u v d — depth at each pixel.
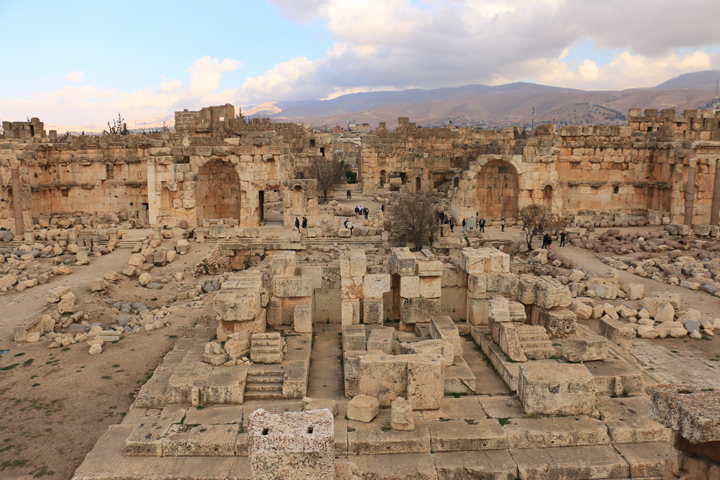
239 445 12.68
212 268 38.50
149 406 15.05
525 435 12.70
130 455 12.73
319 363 17.64
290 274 20.69
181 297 30.38
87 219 53.88
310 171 77.88
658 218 52.09
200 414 14.16
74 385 18.28
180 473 12.02
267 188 51.47
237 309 17.42
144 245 39.00
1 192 48.16
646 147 56.94
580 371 14.02
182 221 48.91
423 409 13.93
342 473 8.95
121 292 30.34
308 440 8.05
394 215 44.84
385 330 17.80
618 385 15.09
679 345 22.59
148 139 58.75
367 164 84.50
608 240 43.91
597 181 56.94
